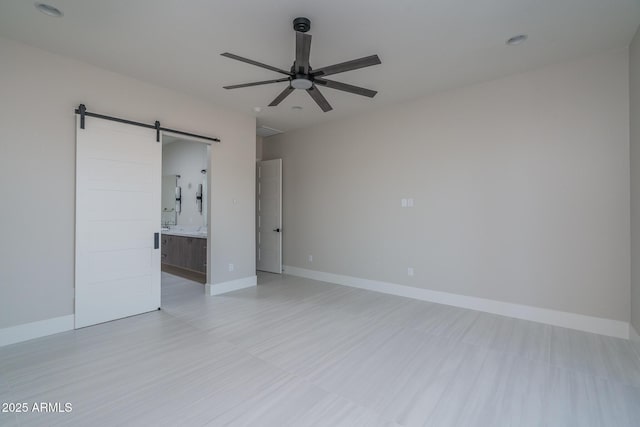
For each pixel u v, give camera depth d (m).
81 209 3.13
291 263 5.83
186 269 6.07
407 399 1.99
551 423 1.76
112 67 3.28
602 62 2.99
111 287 3.36
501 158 3.56
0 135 2.70
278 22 2.49
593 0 2.22
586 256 3.09
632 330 2.83
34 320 2.88
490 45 2.84
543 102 3.30
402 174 4.36
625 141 2.89
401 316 3.54
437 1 2.23
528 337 2.94
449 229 3.95
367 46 2.85
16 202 2.78
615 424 1.75
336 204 5.14
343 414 1.84
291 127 5.57
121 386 2.12
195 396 2.01
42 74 2.91
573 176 3.15
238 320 3.40
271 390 2.08
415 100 4.22
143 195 3.61
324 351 2.66
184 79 3.57
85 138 3.15
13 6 2.28
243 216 4.79
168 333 3.04
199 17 2.43
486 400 1.98
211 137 4.31
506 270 3.54
